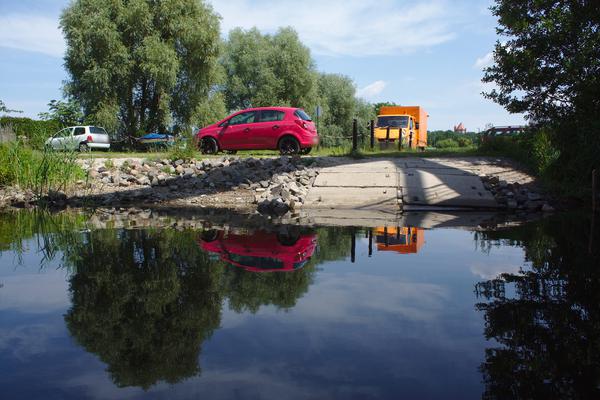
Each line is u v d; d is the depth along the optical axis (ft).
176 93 97.60
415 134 78.74
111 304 8.52
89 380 5.45
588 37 30.32
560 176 33.83
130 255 13.34
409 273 11.34
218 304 8.49
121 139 90.74
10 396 5.06
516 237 17.62
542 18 32.17
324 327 7.29
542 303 8.76
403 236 17.81
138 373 5.64
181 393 5.08
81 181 37.83
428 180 34.19
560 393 5.10
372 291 9.55
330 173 36.91
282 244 15.55
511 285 10.14
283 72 146.20
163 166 41.29
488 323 7.55
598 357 6.15
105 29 84.53
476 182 33.83
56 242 15.78
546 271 11.65
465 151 48.78
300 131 49.01
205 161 40.70
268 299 8.86
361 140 67.26
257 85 145.28
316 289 9.67
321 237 17.33
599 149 30.30
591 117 31.37
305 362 5.95
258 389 5.19
